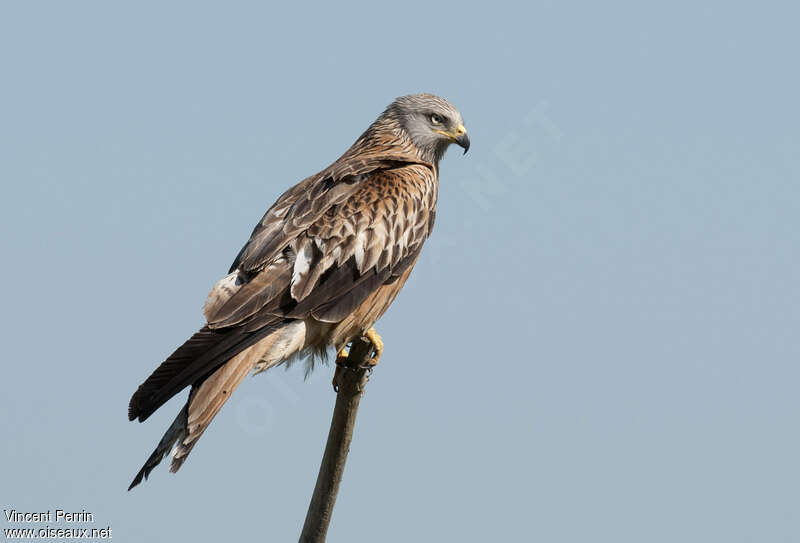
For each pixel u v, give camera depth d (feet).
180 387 34.83
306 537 38.04
